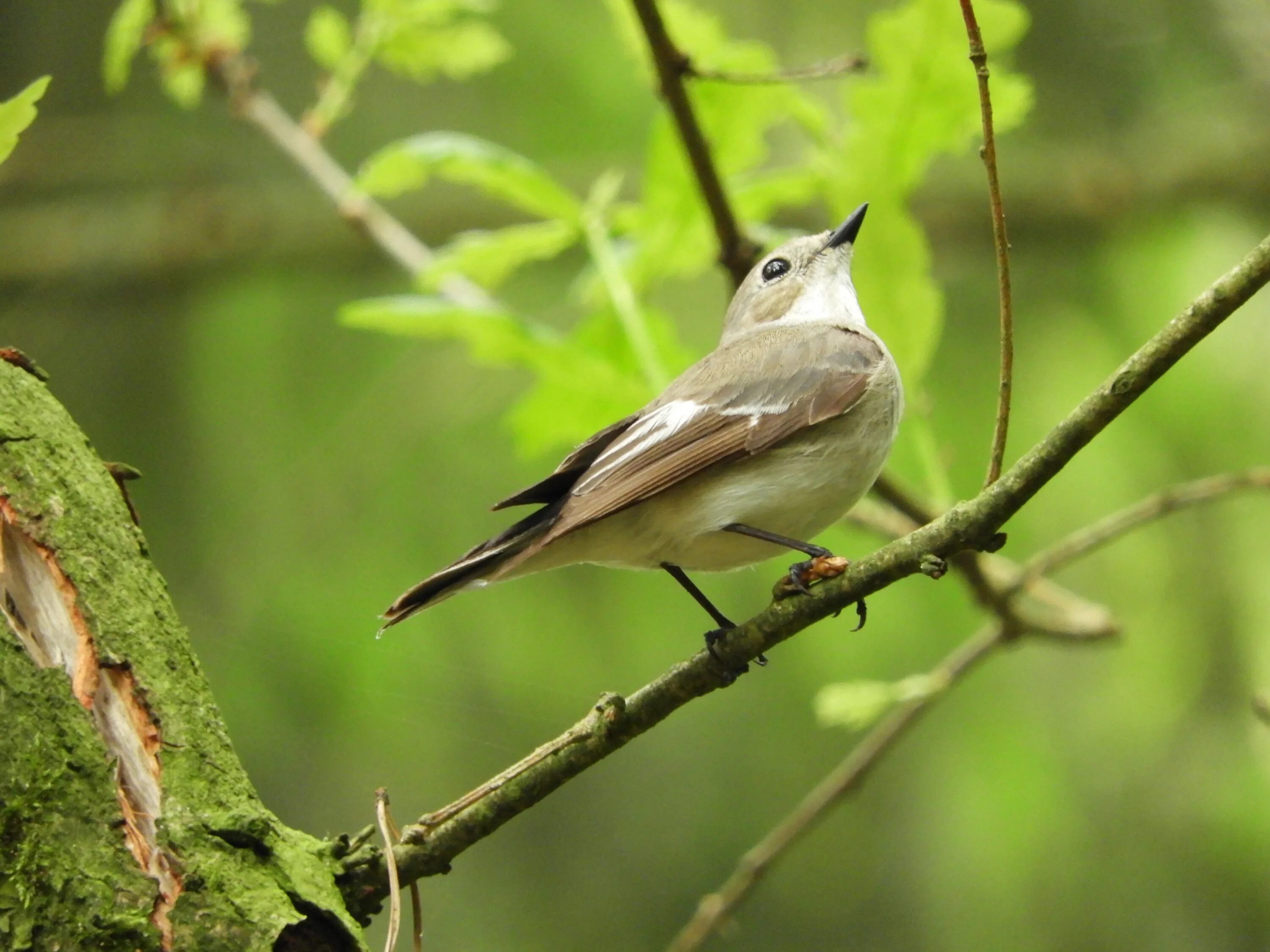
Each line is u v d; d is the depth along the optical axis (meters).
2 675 4.25
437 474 10.70
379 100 11.70
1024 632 7.95
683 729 10.96
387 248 8.87
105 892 4.13
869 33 7.57
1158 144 12.16
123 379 11.19
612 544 6.94
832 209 7.87
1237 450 9.98
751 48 7.90
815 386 6.97
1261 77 11.59
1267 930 9.57
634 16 7.46
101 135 12.78
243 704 9.97
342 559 10.42
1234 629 9.91
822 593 5.36
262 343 11.15
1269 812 9.68
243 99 9.02
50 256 12.68
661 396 7.21
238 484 10.75
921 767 10.55
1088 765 10.11
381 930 10.53
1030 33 11.50
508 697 10.14
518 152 11.60
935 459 7.69
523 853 10.85
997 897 10.03
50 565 4.58
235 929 4.23
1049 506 10.23
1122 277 11.02
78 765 4.25
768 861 7.98
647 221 8.07
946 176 12.52
